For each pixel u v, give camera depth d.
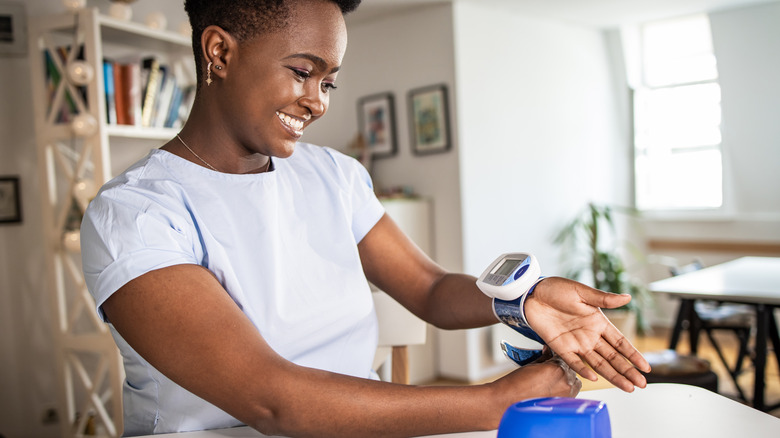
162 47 3.42
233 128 0.97
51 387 3.29
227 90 0.93
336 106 5.04
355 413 0.80
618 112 6.05
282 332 1.01
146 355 0.82
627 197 6.12
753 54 5.21
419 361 4.45
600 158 5.77
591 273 5.54
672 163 6.04
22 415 3.21
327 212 1.12
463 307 1.13
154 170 0.98
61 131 2.86
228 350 0.79
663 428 0.87
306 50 0.89
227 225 0.99
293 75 0.90
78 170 2.87
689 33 5.66
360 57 4.88
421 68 4.53
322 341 1.05
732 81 5.38
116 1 3.00
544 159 5.12
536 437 0.64
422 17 4.50
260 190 1.02
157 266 0.82
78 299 2.90
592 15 5.18
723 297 3.03
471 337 4.45
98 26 2.79
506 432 0.67
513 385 0.84
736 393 3.99
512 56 4.83
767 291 3.01
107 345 2.83
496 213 4.65
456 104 4.36
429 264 1.24
